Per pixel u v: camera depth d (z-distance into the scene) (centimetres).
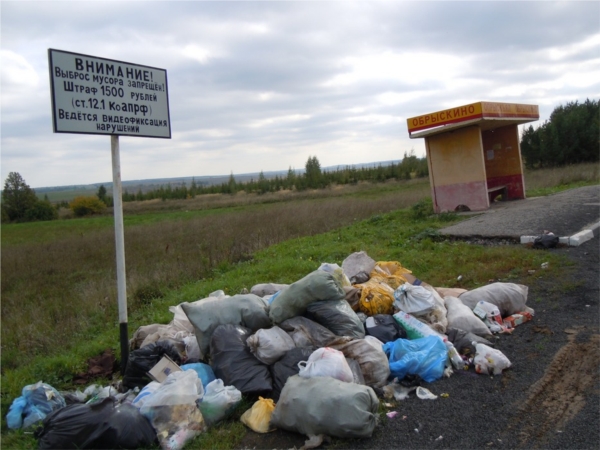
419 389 400
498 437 331
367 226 1302
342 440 339
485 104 1232
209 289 795
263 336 430
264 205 3503
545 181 2111
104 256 1531
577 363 422
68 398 440
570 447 312
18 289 1200
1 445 376
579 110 3338
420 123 1341
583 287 619
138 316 721
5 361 636
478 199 1315
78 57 433
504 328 512
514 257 784
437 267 810
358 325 470
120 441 342
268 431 364
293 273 852
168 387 373
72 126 429
